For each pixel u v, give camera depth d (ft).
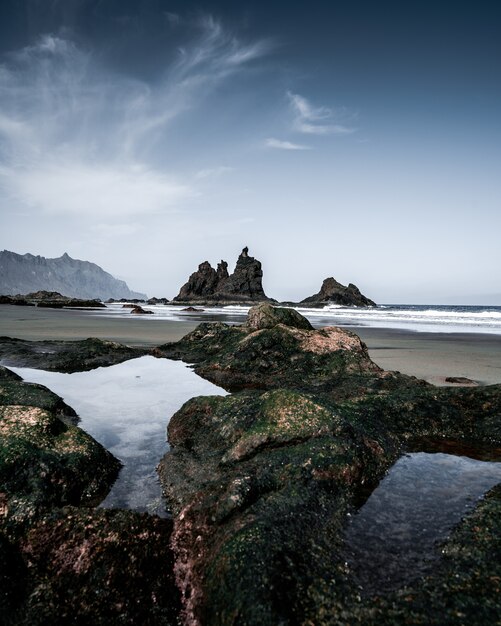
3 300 251.60
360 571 10.46
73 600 10.86
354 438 17.98
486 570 9.94
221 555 10.77
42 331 76.18
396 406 23.53
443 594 9.28
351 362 35.91
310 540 11.53
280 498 13.44
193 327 87.10
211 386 34.35
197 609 10.30
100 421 25.21
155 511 15.16
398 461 18.47
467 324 109.81
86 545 12.10
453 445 20.63
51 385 34.01
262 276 414.82
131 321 108.06
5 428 17.44
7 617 10.27
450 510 13.78
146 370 40.52
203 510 13.56
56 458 16.51
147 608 10.82
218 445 19.76
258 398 22.11
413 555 11.16
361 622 8.73
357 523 12.95
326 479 15.07
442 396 24.66
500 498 13.69
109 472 17.88
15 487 14.74
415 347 60.64
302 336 40.22
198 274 424.87
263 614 8.82
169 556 12.37
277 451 16.87
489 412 23.00
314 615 8.97
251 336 40.91
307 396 20.25
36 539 12.44
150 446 21.53
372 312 180.04
